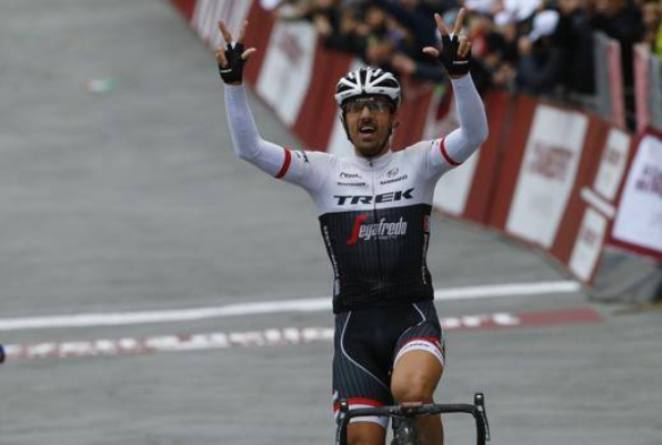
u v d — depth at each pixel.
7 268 47.34
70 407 32.28
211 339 38.47
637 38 44.09
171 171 59.56
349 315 21.11
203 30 80.00
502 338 37.25
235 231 50.88
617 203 39.94
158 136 64.50
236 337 38.59
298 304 41.88
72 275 46.25
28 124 67.19
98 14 87.69
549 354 35.41
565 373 33.59
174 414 31.33
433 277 44.19
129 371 35.44
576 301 40.59
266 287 44.03
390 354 20.92
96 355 37.25
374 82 20.97
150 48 79.19
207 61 76.31
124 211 54.16
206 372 35.03
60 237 50.91
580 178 43.12
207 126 65.50
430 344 20.39
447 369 34.41
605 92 43.53
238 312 41.28
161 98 70.19
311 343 37.62
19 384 34.53
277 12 67.12
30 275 46.50
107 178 58.88
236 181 58.00
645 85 41.16
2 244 50.34
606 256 40.59
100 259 48.00
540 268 44.38
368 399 20.58
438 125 51.19
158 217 53.12
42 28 84.56
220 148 62.59
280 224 51.69
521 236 47.16
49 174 59.69
